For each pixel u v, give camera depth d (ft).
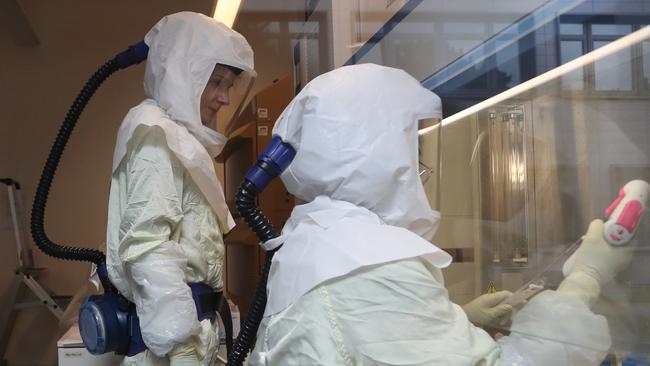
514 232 3.39
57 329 12.42
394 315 2.69
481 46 3.48
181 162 5.36
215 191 5.62
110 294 5.57
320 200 3.20
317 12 7.25
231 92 6.77
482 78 3.52
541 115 3.08
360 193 3.08
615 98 2.52
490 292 3.59
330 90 3.18
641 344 2.50
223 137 6.15
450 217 3.85
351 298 2.74
